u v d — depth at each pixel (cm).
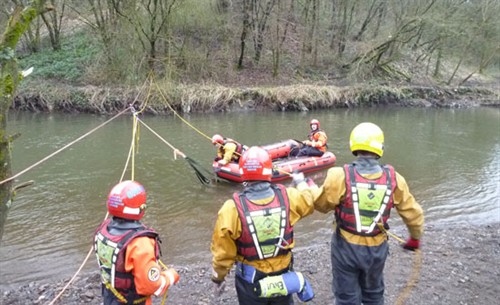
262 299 318
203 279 548
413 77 2888
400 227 784
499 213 896
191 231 782
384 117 2156
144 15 2159
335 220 356
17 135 364
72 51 2423
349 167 340
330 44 2786
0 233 363
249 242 306
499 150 1499
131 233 291
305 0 2644
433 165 1291
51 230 786
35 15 353
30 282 598
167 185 1038
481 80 3169
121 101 2038
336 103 2388
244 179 317
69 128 1695
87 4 2297
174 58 2280
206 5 2277
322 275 548
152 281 286
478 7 2788
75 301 493
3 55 344
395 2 2550
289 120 1988
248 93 2238
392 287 506
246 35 2533
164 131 1675
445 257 598
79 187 1019
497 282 519
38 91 2044
